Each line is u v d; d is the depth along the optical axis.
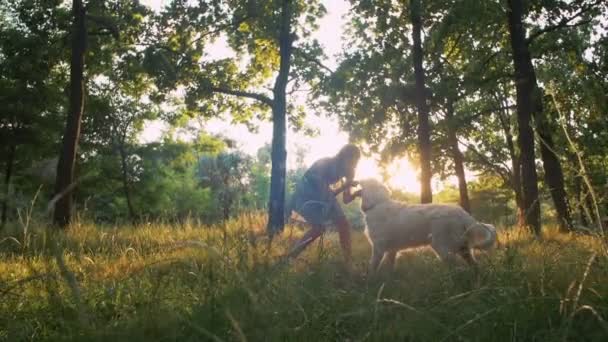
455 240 7.05
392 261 7.77
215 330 3.85
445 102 21.95
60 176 16.66
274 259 5.00
